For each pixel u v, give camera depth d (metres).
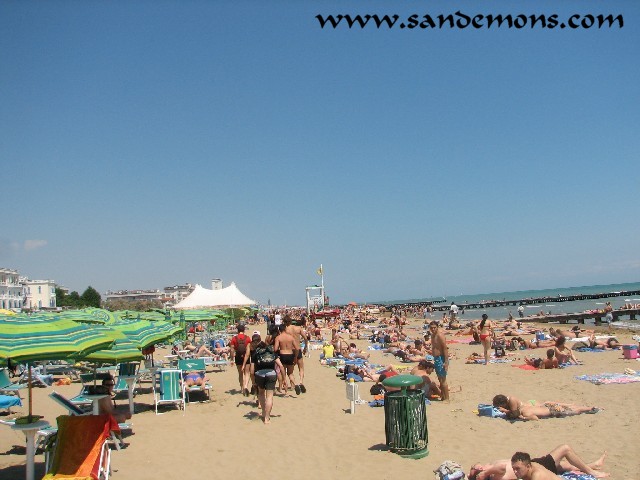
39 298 93.00
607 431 8.02
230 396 12.00
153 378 10.70
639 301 69.56
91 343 5.44
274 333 12.81
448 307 88.56
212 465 6.95
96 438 6.14
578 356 17.36
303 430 8.72
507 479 5.78
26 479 6.00
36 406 11.16
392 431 7.23
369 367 16.02
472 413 9.60
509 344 20.83
